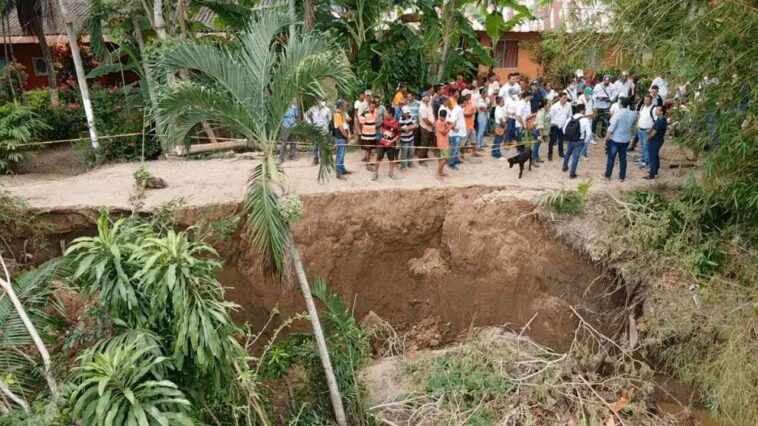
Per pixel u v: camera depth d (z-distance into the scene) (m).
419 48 18.94
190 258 6.36
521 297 12.45
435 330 13.20
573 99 18.14
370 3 18.92
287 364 9.00
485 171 14.70
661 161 15.42
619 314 11.34
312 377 9.23
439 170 14.02
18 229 12.38
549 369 10.30
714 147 11.37
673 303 10.48
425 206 13.20
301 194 12.92
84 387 5.70
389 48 19.36
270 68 8.16
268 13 8.64
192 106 7.74
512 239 12.53
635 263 11.26
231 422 7.48
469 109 15.45
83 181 14.36
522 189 13.20
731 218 11.52
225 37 19.55
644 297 10.99
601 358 10.51
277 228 7.94
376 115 14.80
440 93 16.34
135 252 6.34
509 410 9.53
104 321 6.50
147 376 6.02
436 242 13.51
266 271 8.59
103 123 18.47
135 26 16.84
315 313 8.52
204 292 6.59
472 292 12.95
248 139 8.31
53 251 12.59
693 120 11.68
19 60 22.81
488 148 16.80
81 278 6.57
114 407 5.39
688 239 11.50
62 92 21.58
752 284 10.34
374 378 10.78
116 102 19.61
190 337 6.05
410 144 14.63
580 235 11.95
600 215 12.21
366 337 10.27
